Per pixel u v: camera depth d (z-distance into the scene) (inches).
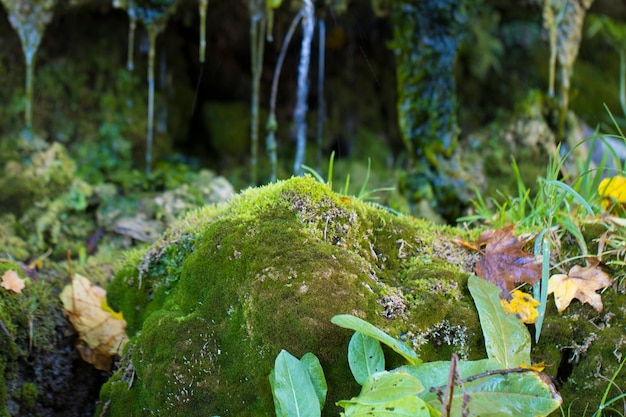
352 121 184.4
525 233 78.3
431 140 155.9
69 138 153.3
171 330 67.7
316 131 181.8
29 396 81.2
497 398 58.5
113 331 89.7
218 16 161.3
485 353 66.6
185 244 78.8
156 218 131.0
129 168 156.4
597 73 208.2
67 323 90.8
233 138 174.9
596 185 89.5
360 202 76.0
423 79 153.6
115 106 158.9
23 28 135.6
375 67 182.2
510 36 179.9
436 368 59.8
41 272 109.5
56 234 125.2
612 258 75.0
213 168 172.4
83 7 146.4
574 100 192.4
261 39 147.9
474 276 69.5
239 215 72.7
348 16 165.3
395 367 62.6
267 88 181.6
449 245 79.0
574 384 68.7
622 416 65.2
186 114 173.9
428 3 148.4
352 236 71.6
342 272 65.6
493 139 170.1
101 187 135.9
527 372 59.2
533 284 72.5
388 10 151.1
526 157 168.2
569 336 70.0
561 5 152.9
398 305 66.7
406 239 76.0
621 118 192.1
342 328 62.1
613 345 69.0
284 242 67.4
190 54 174.4
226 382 64.2
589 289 72.2
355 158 180.7
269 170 174.6
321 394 59.8
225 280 68.3
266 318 63.3
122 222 128.6
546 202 81.3
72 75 154.8
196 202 136.6
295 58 177.5
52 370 85.8
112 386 72.3
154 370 66.5
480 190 160.7
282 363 59.3
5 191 129.3
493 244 76.4
